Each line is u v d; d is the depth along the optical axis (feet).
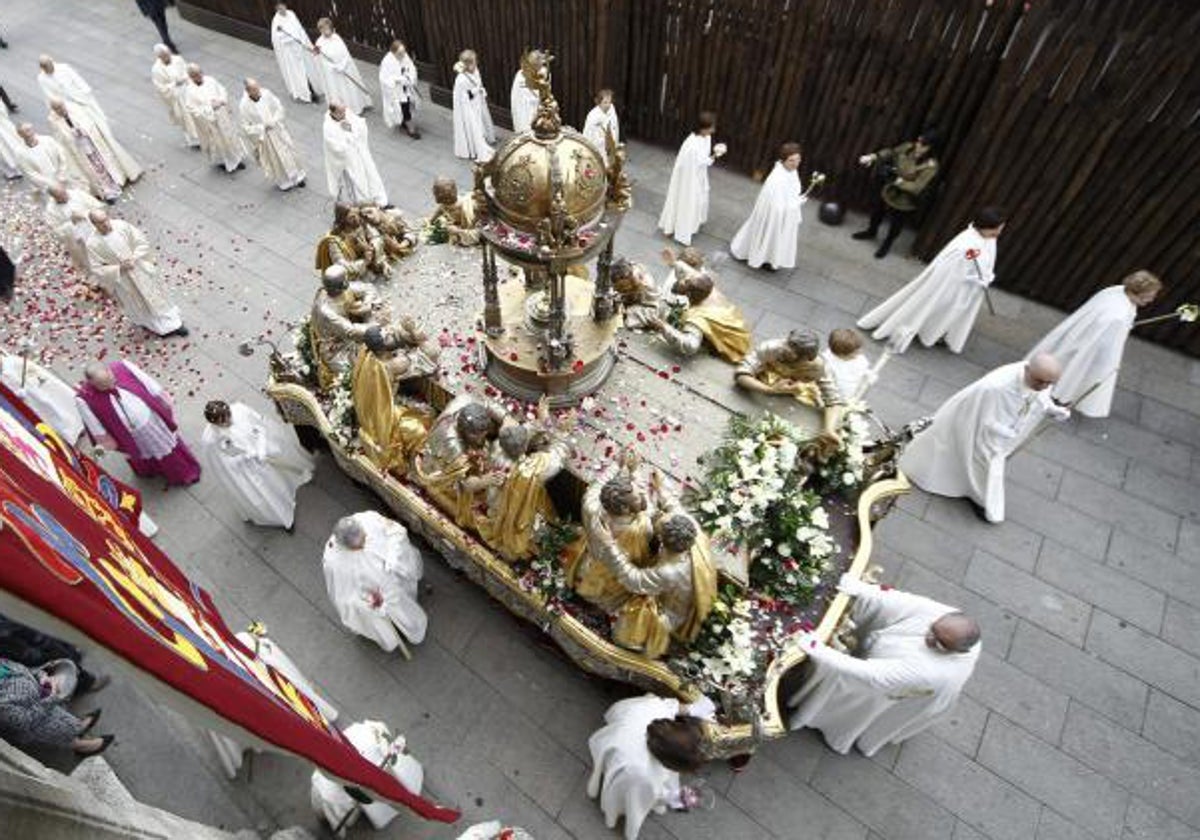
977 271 24.49
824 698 16.72
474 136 35.96
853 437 18.21
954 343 26.94
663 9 32.22
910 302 26.30
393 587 18.24
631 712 15.28
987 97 25.94
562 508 18.62
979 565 21.45
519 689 19.20
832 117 31.40
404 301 21.24
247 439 20.36
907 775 17.76
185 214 33.76
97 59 45.01
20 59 45.24
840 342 18.49
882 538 22.07
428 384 19.51
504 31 35.73
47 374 23.50
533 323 18.63
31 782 6.98
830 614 16.24
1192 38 21.91
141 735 18.26
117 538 7.95
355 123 32.09
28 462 7.09
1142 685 19.07
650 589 14.55
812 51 30.12
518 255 14.51
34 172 31.09
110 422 20.84
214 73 43.70
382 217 22.26
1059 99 24.81
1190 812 17.12
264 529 22.36
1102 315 22.74
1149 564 21.43
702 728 13.89
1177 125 23.32
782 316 28.73
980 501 22.02
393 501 20.17
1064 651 19.70
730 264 30.89
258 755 17.84
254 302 29.50
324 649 19.94
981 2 25.84
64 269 30.60
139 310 26.91
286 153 33.81
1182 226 24.76
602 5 31.83
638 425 18.03
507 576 17.37
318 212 33.81
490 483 16.31
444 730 18.53
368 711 18.85
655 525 15.05
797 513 16.47
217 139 34.99
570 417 18.19
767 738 15.08
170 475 22.94
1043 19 23.79
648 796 15.31
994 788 17.53
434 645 19.98
